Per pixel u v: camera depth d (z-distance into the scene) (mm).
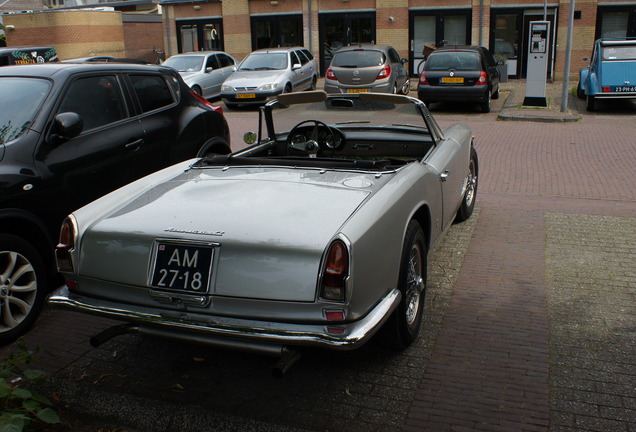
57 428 3025
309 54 18766
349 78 15445
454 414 3008
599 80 14227
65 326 4113
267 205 3123
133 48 30391
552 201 6891
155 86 5664
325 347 2693
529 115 13461
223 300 2820
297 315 2760
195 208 3162
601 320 3945
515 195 7227
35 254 4059
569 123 12844
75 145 4598
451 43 21984
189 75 16812
